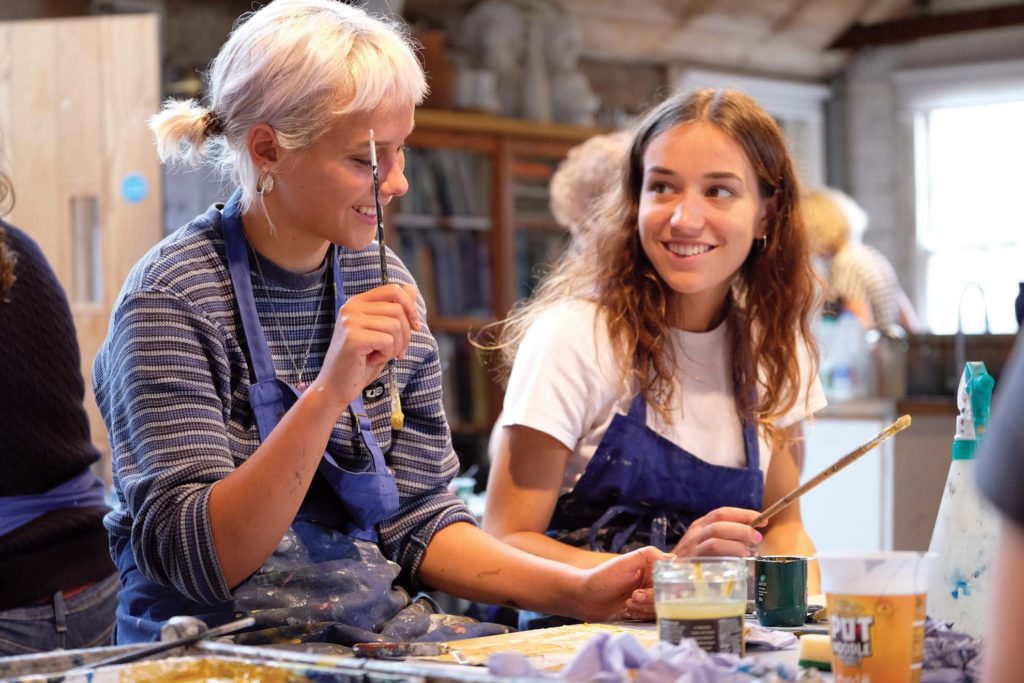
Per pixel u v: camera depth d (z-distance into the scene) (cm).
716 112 225
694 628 133
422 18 650
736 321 233
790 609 167
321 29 172
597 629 166
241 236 181
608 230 233
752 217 226
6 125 440
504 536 217
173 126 181
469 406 599
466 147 596
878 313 504
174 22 555
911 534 442
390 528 194
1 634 208
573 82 656
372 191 174
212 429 169
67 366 218
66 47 438
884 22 793
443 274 593
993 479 92
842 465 172
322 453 164
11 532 210
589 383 221
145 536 164
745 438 229
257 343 179
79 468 220
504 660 118
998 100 790
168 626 128
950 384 464
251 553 161
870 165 820
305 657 119
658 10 712
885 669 118
